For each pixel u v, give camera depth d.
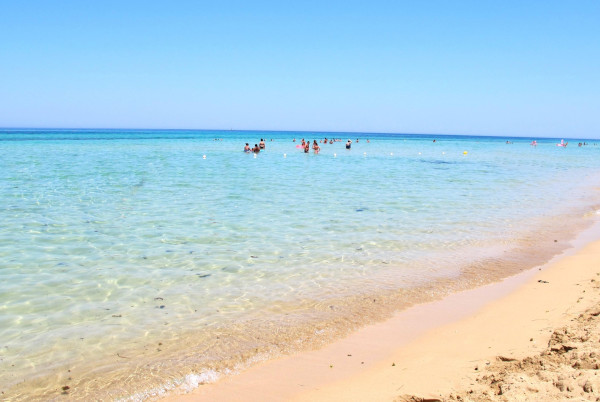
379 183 23.58
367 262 9.73
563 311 6.70
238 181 23.17
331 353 5.81
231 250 10.39
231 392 4.94
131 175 24.84
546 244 11.41
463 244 11.33
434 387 4.78
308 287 8.20
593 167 39.72
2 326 6.38
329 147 68.88
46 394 4.86
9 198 16.33
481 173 31.48
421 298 7.73
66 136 98.69
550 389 4.20
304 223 13.32
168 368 5.43
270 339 6.19
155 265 9.21
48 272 8.63
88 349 5.83
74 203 15.69
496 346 5.71
